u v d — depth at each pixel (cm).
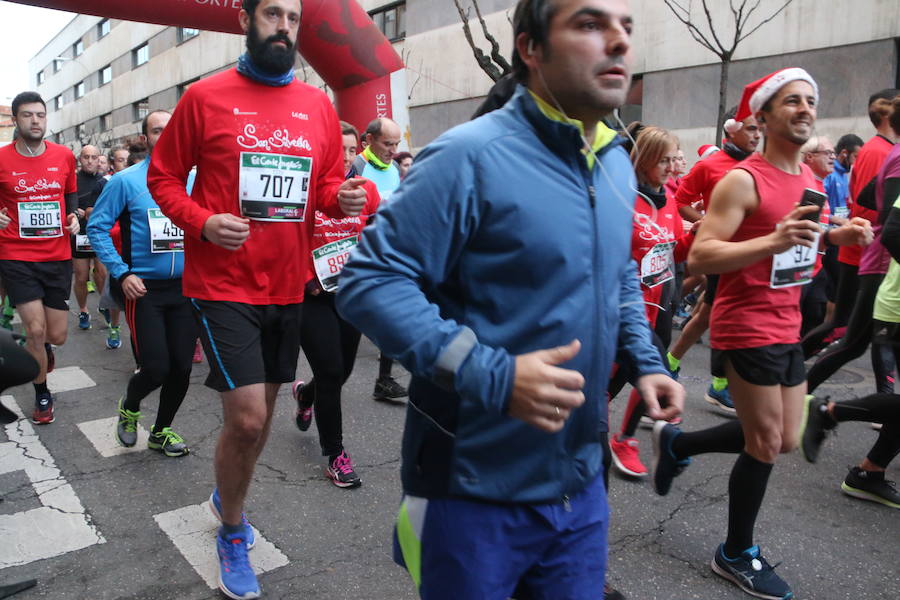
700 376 572
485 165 128
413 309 123
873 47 1041
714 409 490
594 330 137
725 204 260
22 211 456
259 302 256
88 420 468
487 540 138
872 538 312
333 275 363
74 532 313
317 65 823
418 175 129
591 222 136
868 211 517
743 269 259
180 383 397
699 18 1246
